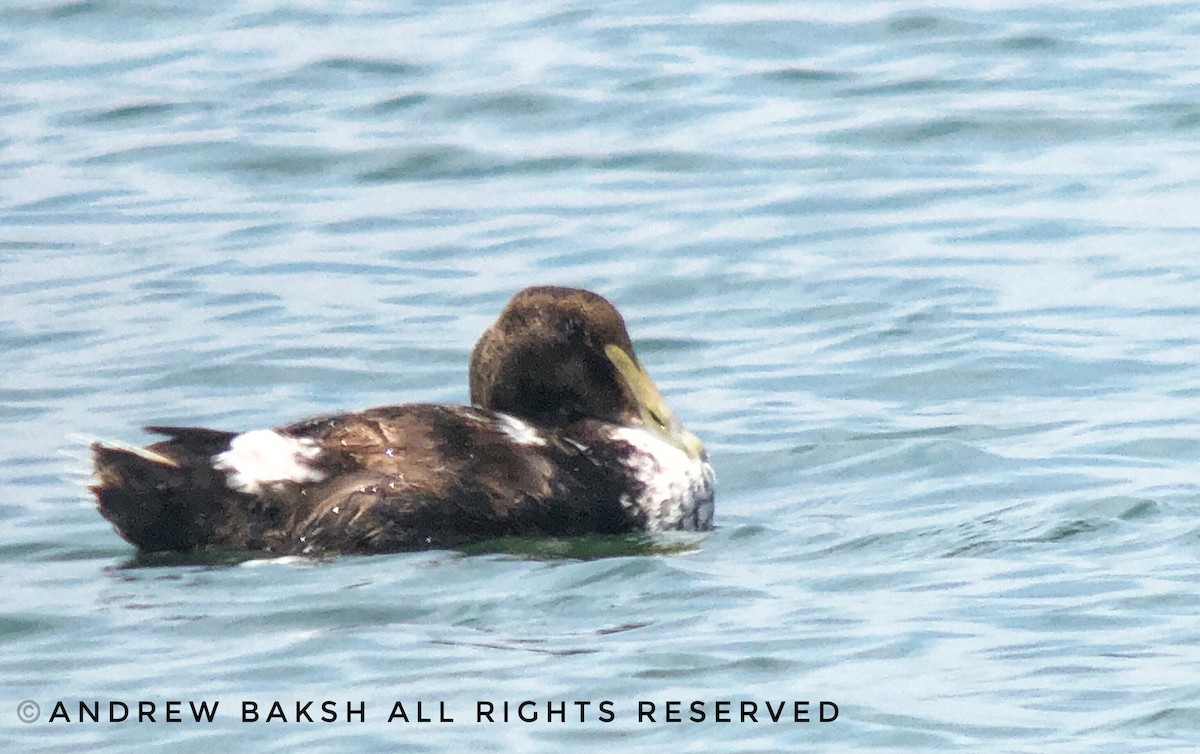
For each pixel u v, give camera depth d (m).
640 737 9.15
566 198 21.02
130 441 14.79
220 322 17.58
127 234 20.27
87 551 12.23
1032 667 9.80
